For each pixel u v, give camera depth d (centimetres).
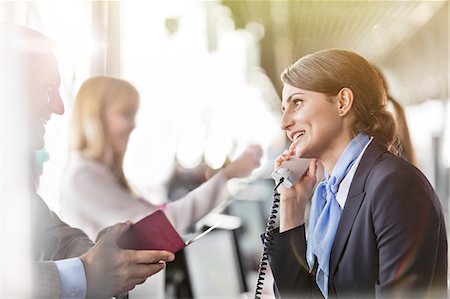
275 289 165
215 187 291
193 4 518
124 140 249
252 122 489
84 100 243
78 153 241
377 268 140
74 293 146
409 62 829
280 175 166
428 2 697
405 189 138
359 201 143
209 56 580
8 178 122
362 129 152
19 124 124
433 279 140
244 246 399
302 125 154
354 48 811
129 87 254
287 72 156
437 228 138
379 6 720
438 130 595
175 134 419
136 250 162
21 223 123
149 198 304
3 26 127
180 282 280
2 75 123
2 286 121
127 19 300
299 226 164
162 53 413
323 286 151
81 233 175
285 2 729
